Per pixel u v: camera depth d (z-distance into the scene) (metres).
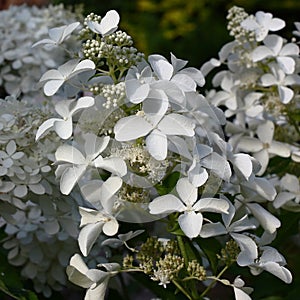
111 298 0.48
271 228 0.36
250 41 0.46
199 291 0.44
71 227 0.42
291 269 0.50
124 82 0.32
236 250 0.34
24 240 0.46
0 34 0.55
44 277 0.47
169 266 0.33
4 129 0.38
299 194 0.43
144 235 0.40
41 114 0.39
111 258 0.45
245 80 0.47
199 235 0.34
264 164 0.46
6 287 0.38
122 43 0.34
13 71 0.56
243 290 0.33
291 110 0.47
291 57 0.44
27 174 0.38
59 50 0.56
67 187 0.32
